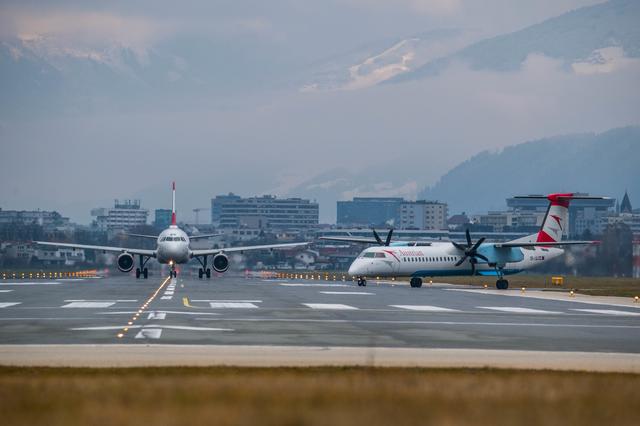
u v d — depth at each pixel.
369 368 85.38
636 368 91.25
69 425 51.84
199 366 85.81
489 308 186.75
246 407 58.12
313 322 143.12
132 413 55.56
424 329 134.50
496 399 62.72
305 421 52.78
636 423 54.56
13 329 125.75
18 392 65.50
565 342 119.25
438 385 70.56
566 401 62.53
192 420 53.16
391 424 52.31
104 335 117.69
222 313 158.50
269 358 94.38
